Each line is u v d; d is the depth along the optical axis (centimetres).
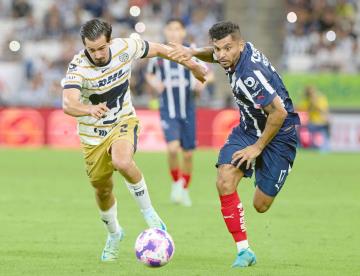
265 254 2895
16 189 4834
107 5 9975
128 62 2598
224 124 7906
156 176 5638
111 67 2550
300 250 2984
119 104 2617
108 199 2683
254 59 2520
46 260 2716
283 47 9200
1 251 2884
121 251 2928
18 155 7112
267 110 2517
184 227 3506
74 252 2884
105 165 2638
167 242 2386
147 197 2561
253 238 3256
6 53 9312
